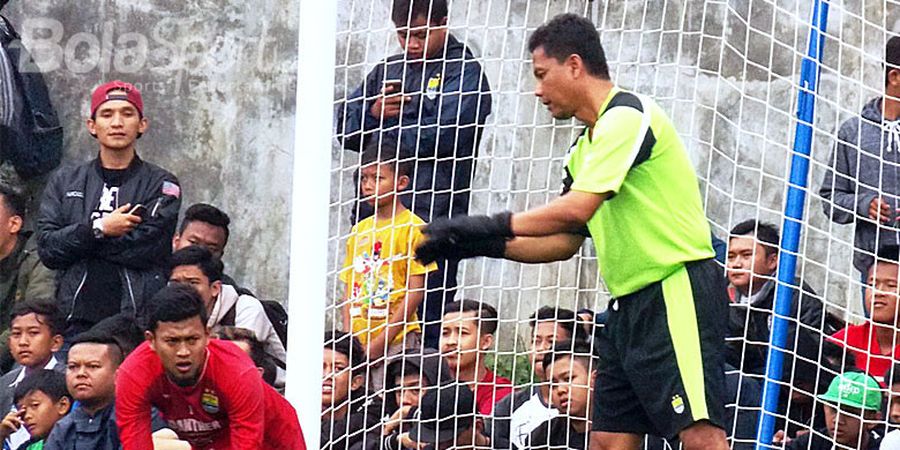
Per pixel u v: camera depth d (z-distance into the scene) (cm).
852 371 1669
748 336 1675
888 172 1748
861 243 1747
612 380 1444
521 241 1386
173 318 1480
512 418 1642
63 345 1833
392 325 1656
